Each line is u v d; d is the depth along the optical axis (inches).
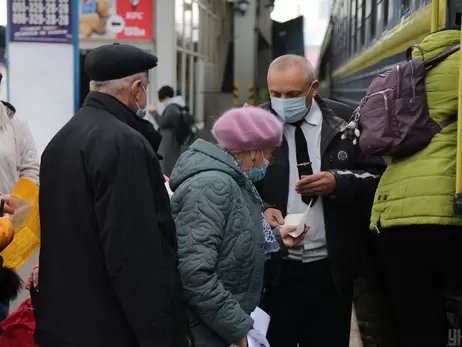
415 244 116.3
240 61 568.7
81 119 98.6
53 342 96.1
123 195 91.9
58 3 280.8
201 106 677.3
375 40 210.8
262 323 114.7
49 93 285.3
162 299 92.2
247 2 560.7
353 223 136.9
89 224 94.3
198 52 717.3
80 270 95.0
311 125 137.2
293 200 136.4
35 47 282.8
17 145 168.1
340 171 131.1
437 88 105.0
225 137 108.1
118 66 99.5
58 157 97.3
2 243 108.0
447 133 104.0
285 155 136.8
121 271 90.5
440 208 100.1
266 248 112.4
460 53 96.7
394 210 104.7
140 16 562.9
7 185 163.3
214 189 101.2
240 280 103.4
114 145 93.8
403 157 108.3
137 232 91.4
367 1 232.5
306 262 135.0
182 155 107.7
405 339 129.2
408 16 155.3
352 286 139.8
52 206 97.0
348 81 291.3
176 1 578.6
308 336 140.7
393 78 107.3
